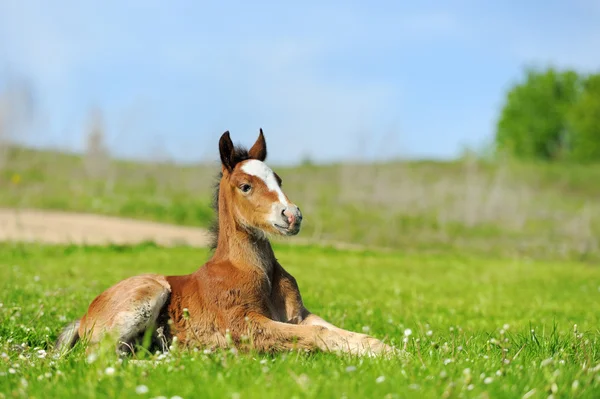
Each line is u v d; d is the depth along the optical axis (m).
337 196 33.62
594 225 31.69
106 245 21.05
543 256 25.34
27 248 19.75
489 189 36.56
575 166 48.41
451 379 4.86
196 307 6.74
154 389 4.76
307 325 6.45
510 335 7.64
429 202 32.88
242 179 6.79
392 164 37.88
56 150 36.97
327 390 4.52
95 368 5.38
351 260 20.16
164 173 35.44
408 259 21.25
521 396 4.61
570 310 11.12
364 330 7.55
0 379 5.30
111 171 34.78
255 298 6.62
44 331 7.84
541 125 82.31
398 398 4.42
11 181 30.77
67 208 27.12
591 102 76.50
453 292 13.62
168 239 23.08
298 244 23.77
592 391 4.70
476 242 27.31
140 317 6.62
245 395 4.46
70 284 12.73
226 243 6.93
